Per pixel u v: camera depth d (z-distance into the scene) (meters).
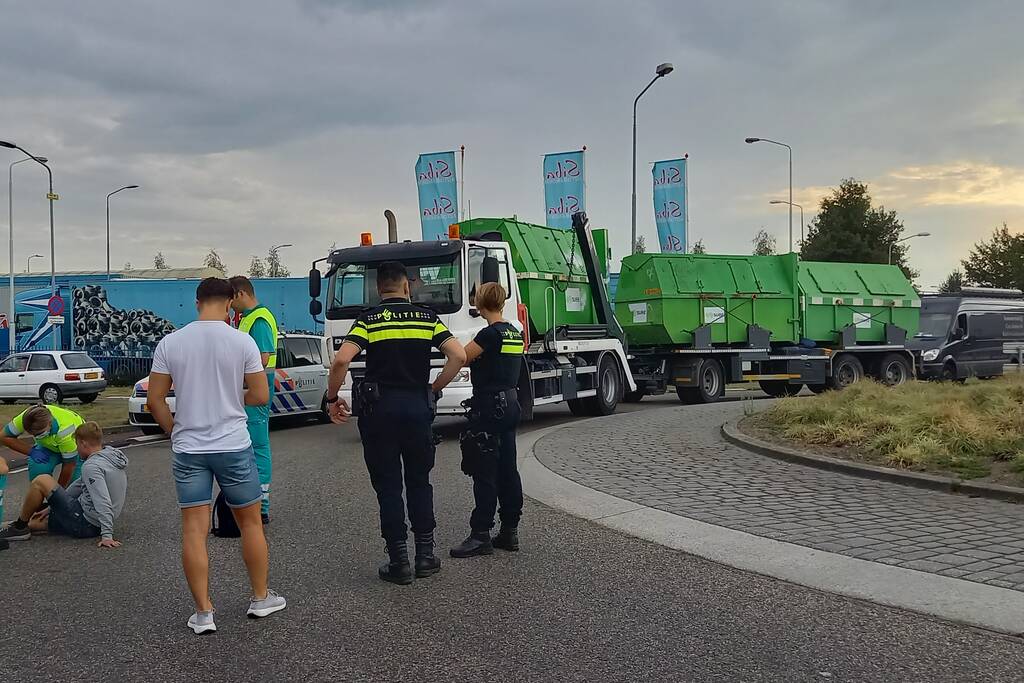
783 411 11.78
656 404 20.44
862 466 8.57
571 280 15.18
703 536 6.28
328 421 16.12
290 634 4.44
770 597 4.93
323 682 3.82
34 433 7.02
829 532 6.25
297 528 6.84
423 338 5.38
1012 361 26.56
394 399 5.28
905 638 4.25
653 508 7.20
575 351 14.84
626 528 6.62
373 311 5.39
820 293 21.91
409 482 5.50
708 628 4.45
